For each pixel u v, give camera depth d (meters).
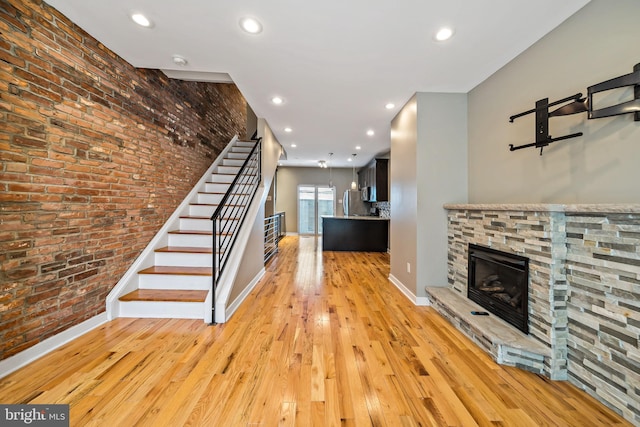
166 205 3.30
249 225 3.46
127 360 1.83
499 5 1.71
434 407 1.44
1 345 1.62
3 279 1.63
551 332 1.71
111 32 2.09
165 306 2.53
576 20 1.76
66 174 2.01
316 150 6.36
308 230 10.01
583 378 1.58
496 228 2.26
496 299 2.24
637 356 1.32
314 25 1.90
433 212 3.01
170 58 2.42
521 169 2.24
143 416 1.35
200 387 1.57
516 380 1.67
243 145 5.59
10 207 1.66
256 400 1.47
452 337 2.22
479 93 2.81
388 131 4.67
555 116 1.84
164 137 3.23
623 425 1.33
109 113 2.39
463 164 3.03
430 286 3.00
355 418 1.36
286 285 3.70
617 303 1.41
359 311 2.78
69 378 1.63
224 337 2.18
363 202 8.52
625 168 1.49
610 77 1.57
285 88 2.94
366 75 2.64
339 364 1.82
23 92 1.72
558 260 1.71
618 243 1.41
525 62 2.20
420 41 2.09
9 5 1.63
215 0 1.69
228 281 2.71
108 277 2.44
